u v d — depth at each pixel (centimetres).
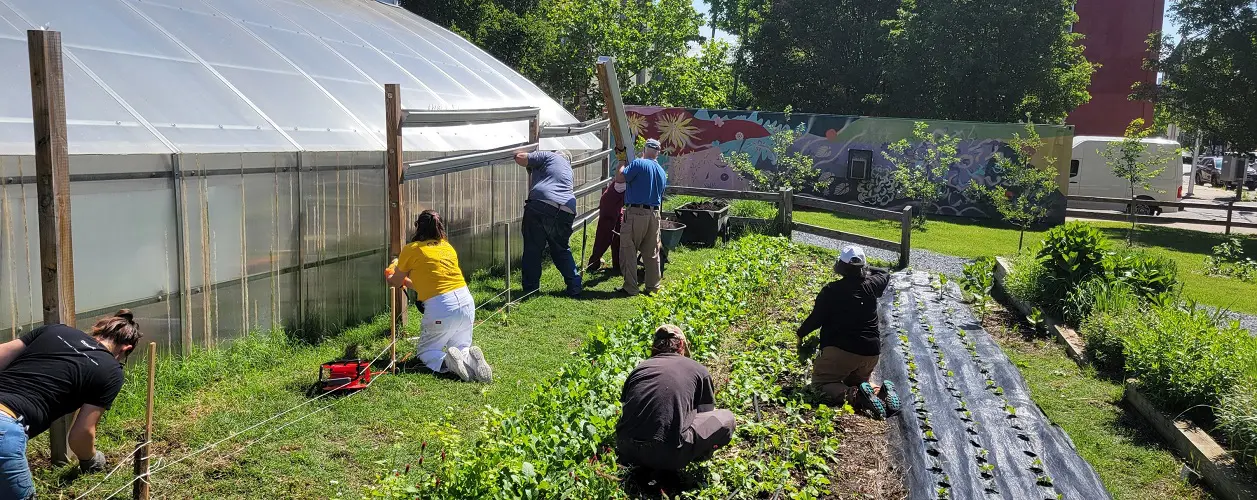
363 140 850
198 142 649
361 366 631
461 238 1059
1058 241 973
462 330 679
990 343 841
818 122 2225
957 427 597
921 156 2173
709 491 479
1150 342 686
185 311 643
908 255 1327
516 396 620
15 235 536
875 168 2206
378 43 1177
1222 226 2492
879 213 1353
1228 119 2256
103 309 578
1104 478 536
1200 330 693
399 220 764
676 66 2967
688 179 2308
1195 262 1645
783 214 1483
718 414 505
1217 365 613
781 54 3416
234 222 684
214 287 669
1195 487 523
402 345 743
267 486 470
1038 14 2738
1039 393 700
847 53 3338
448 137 1012
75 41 675
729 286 934
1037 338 885
